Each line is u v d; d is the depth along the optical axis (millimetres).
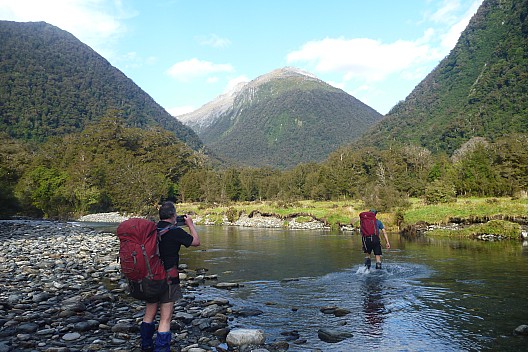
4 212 50938
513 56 167125
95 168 76812
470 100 167250
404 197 42156
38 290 10344
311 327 7430
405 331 7012
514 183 42125
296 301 9508
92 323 7230
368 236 13422
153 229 5559
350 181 69375
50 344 6246
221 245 23172
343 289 10656
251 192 90625
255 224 46469
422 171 67125
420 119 196875
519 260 14539
